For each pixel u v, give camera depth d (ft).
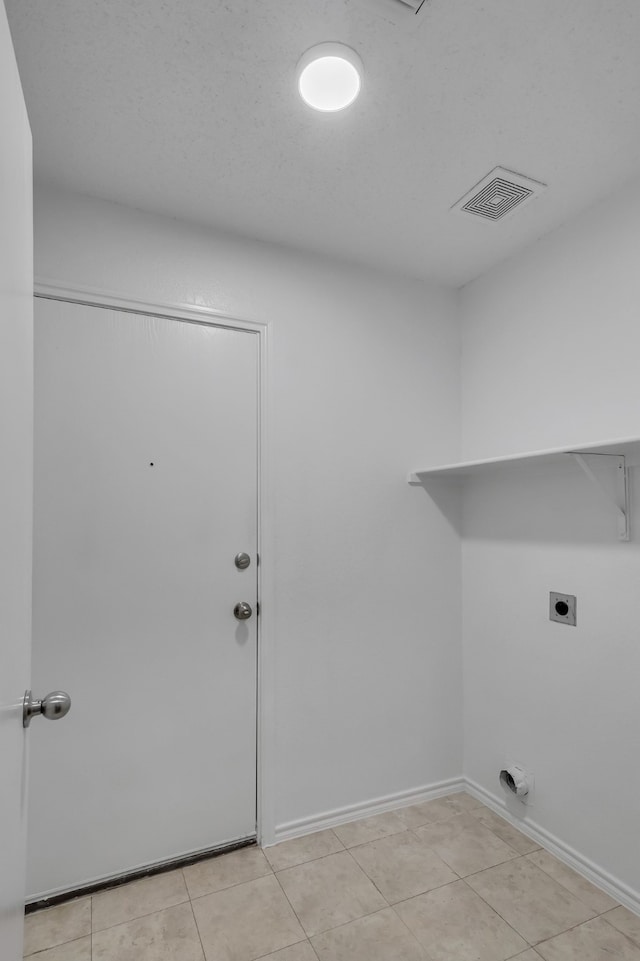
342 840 6.42
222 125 4.82
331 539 6.93
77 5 3.68
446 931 5.01
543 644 6.48
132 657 5.81
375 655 7.15
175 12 3.75
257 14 3.76
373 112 4.66
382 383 7.43
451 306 8.05
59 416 5.58
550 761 6.30
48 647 5.43
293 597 6.65
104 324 5.84
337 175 5.53
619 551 5.60
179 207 6.07
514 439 7.07
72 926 5.06
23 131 2.90
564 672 6.18
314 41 3.99
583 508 6.01
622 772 5.47
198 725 6.10
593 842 5.72
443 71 4.25
